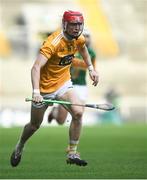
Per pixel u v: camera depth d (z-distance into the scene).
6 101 84.00
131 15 97.94
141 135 42.91
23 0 99.62
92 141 37.94
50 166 23.34
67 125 56.47
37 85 20.39
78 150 31.52
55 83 21.48
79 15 20.67
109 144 35.66
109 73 89.50
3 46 91.44
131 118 76.44
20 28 93.81
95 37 93.56
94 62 33.59
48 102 20.73
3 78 87.12
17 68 88.38
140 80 90.00
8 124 61.59
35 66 20.59
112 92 70.81
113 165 23.62
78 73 36.09
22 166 23.28
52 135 43.12
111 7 98.06
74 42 21.23
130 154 28.92
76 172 21.16
